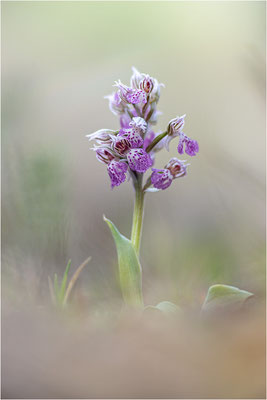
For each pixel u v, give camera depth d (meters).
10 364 0.47
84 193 1.17
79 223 0.75
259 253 0.70
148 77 0.65
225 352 0.46
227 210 0.80
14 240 0.68
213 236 0.77
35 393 0.44
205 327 0.52
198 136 1.19
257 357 0.45
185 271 0.69
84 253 0.71
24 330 0.53
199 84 1.45
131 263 0.63
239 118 1.26
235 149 1.08
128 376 0.45
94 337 0.52
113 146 0.65
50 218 0.69
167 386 0.44
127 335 0.51
